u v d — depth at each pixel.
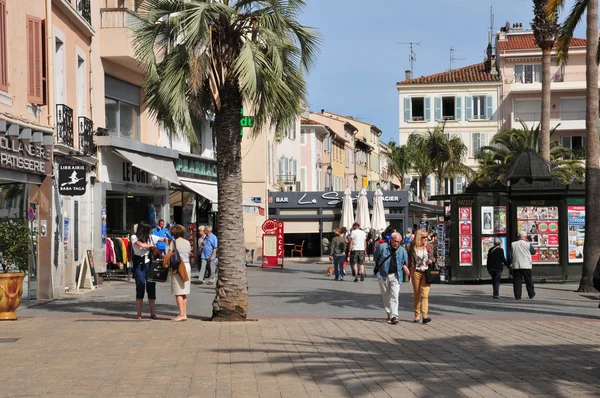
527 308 19.16
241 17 16.19
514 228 27.67
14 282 16.06
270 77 16.09
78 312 17.88
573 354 11.81
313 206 51.28
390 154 68.56
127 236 27.42
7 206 18.66
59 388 9.13
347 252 36.22
